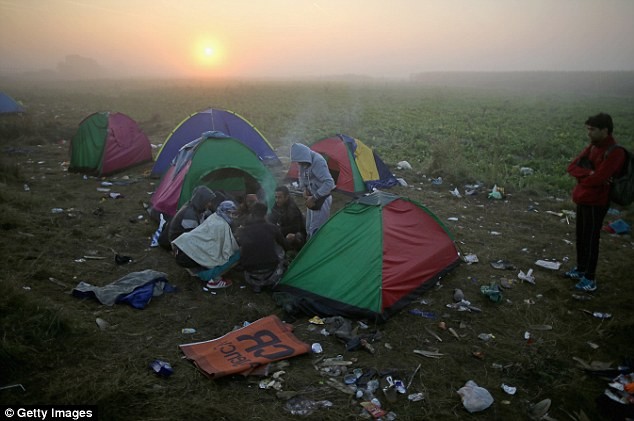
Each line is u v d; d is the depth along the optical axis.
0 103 19.56
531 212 8.85
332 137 9.93
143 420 3.30
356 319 4.88
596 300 5.42
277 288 5.47
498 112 29.48
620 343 4.58
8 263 5.69
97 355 4.05
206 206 6.49
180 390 3.68
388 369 4.04
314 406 3.55
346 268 5.21
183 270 5.99
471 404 3.57
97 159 10.62
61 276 5.55
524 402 3.71
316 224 6.36
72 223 7.43
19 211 7.54
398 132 18.39
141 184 10.03
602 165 5.11
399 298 5.07
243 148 8.26
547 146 15.53
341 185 9.58
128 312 4.85
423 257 5.59
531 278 5.89
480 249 6.95
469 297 5.46
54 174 10.62
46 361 3.88
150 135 17.27
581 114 29.50
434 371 4.07
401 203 5.70
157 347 4.27
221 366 3.94
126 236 7.04
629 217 8.45
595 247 5.45
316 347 4.36
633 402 3.62
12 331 4.01
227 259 5.73
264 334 4.46
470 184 10.81
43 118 19.62
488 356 4.33
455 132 18.47
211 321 4.83
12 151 12.86
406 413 3.52
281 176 10.98
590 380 4.02
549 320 4.98
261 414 3.44
